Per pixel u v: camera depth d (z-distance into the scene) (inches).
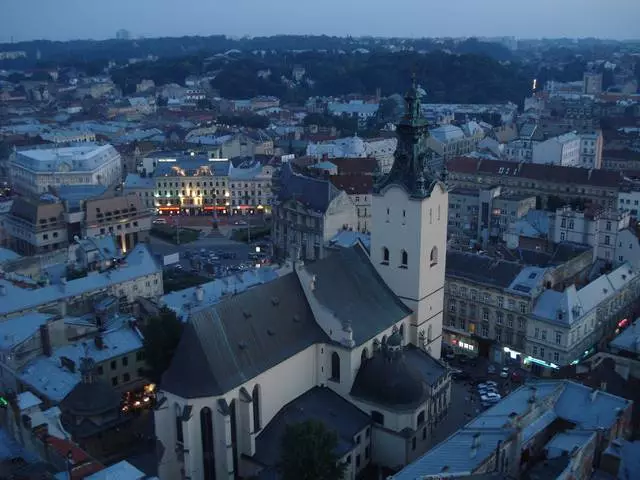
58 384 5078.7
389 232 5113.2
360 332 4670.3
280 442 4197.8
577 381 4667.8
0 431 4146.2
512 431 3553.2
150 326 5142.7
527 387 4333.2
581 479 3467.0
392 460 4480.8
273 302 4475.9
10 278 6811.0
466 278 6363.2
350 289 4923.7
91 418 4707.2
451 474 3095.5
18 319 5634.8
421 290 5118.1
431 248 5147.6
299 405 4485.7
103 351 5418.3
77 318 5979.3
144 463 4658.0
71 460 3595.0
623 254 7568.9
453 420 5113.2
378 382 4478.3
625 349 5408.5
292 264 5196.9
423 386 4608.8
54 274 7593.5
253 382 4153.5
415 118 4886.8
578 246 7283.5
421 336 5231.3
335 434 3828.7
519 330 6087.6
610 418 3887.8
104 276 6791.3
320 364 4650.6
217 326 4097.0
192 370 3951.8
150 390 5595.5
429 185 4980.3
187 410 3892.7
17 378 5221.5
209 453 4055.1
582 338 5959.6
